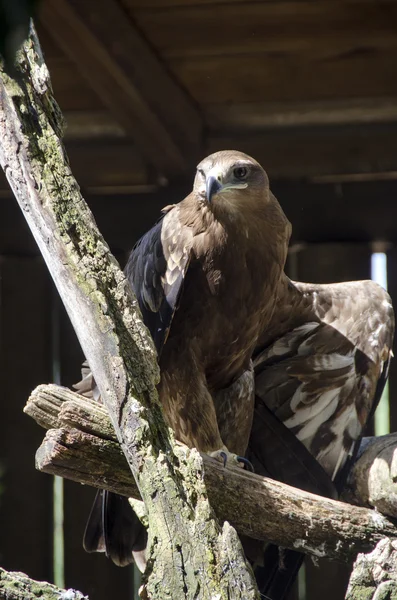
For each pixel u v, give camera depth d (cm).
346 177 1149
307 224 1108
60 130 585
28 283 1120
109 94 958
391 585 518
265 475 893
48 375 1101
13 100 562
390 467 737
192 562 477
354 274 1099
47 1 838
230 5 909
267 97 1091
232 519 636
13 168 555
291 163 1141
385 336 889
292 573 810
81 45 892
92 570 1045
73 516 1058
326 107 1112
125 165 1143
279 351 922
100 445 571
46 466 574
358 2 902
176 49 988
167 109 1015
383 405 1165
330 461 865
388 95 1083
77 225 547
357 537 648
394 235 1093
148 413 523
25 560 1048
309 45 987
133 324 538
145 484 503
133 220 1110
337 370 895
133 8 918
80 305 531
